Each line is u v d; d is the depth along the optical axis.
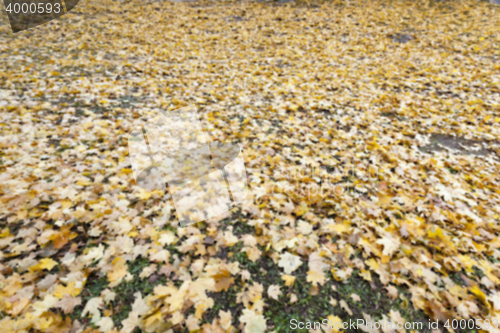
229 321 1.83
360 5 12.04
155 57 7.24
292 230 2.51
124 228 2.42
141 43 8.15
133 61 6.79
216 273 2.12
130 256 2.21
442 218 2.71
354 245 2.40
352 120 4.79
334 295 2.04
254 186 3.03
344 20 10.77
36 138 3.55
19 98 4.45
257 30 10.12
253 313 1.88
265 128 4.44
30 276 1.97
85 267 2.09
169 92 5.44
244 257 2.29
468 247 2.44
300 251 2.31
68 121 4.04
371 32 9.63
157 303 1.89
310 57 7.96
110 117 4.30
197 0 13.37
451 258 2.29
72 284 1.96
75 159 3.26
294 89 6.00
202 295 1.95
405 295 2.04
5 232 2.26
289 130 4.43
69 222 2.42
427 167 3.62
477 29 9.11
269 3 13.04
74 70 5.91
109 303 1.89
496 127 4.58
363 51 8.28
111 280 2.02
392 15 10.85
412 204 2.92
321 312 1.93
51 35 7.90
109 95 4.98
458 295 2.02
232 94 5.64
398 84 6.22
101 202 2.66
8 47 6.64
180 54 7.65
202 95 5.48
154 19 10.43
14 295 1.82
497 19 9.73
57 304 1.82
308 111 5.12
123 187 2.88
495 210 2.92
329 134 4.37
